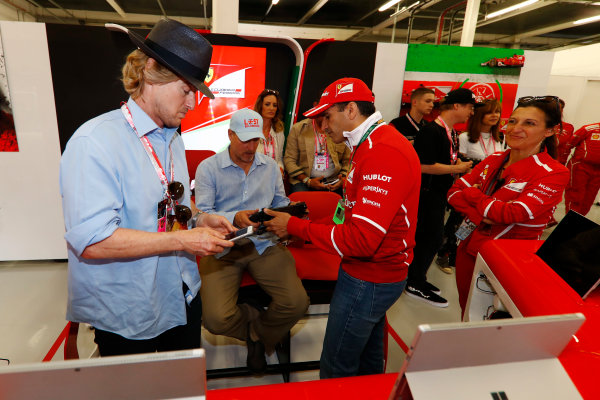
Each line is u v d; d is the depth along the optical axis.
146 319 1.00
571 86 5.86
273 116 2.93
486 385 0.53
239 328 1.72
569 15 7.43
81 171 0.83
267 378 1.87
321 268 1.89
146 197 0.95
